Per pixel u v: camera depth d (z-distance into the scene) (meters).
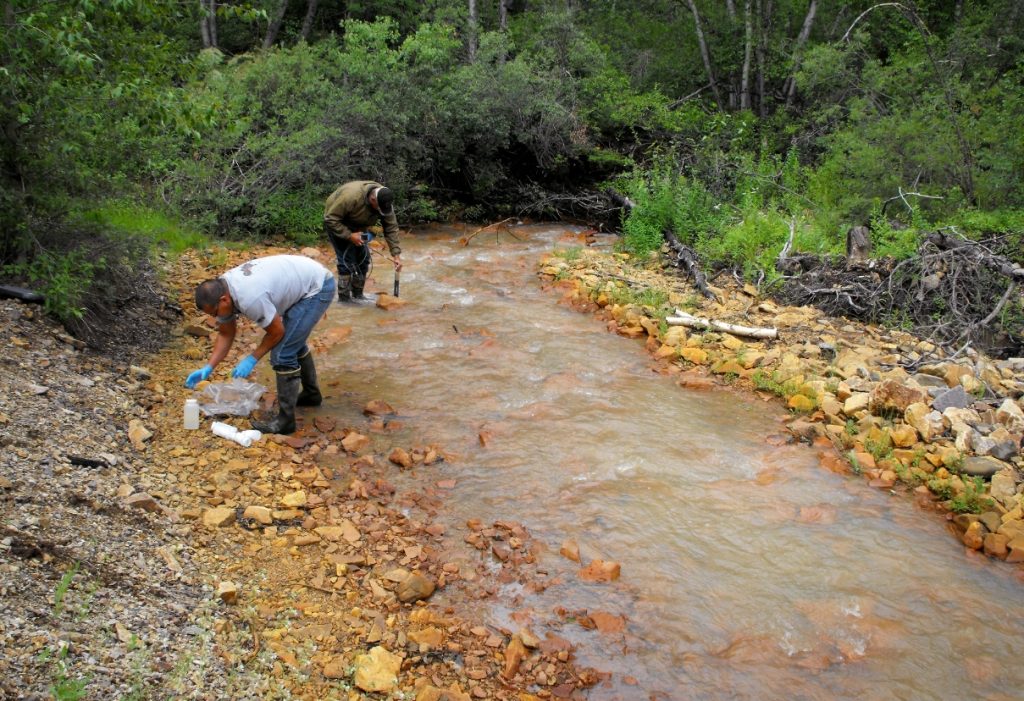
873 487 5.73
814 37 18.50
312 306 5.53
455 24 16.20
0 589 3.35
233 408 5.98
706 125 15.75
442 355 7.60
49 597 3.45
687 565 4.77
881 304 8.84
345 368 7.20
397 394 6.74
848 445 6.23
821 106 16.00
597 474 5.68
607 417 6.52
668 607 4.41
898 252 9.22
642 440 6.18
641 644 4.13
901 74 13.88
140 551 4.13
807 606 4.48
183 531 4.50
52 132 6.52
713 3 18.89
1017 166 12.00
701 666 4.01
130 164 7.57
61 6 6.06
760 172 13.52
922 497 5.62
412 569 4.57
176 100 6.90
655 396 6.97
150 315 7.52
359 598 4.26
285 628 3.92
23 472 4.36
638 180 13.06
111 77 6.62
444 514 5.12
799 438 6.34
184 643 3.54
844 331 8.36
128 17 6.85
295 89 12.27
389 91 12.91
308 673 3.66
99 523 4.21
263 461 5.41
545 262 10.85
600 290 9.28
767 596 4.55
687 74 18.80
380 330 8.19
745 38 17.80
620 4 20.73
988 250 9.17
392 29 17.05
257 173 11.41
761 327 8.37
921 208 11.71
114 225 7.51
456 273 10.47
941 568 4.89
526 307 9.15
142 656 3.33
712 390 7.13
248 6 6.70
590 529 5.05
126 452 5.14
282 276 5.32
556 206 14.85
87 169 6.91
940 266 8.93
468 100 13.82
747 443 6.23
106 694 3.03
